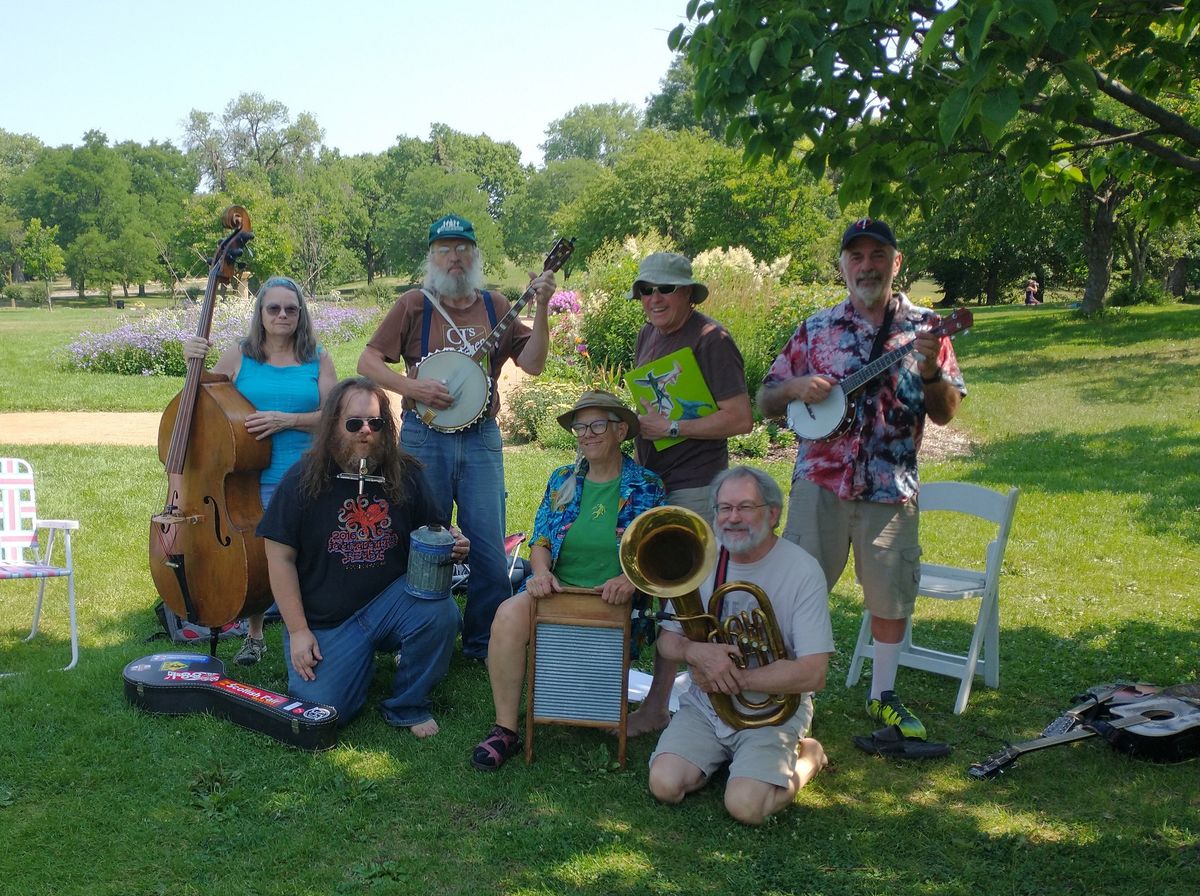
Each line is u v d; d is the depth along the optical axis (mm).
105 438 11852
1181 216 5496
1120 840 3445
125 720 4238
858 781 3920
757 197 35688
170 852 3330
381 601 4281
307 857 3324
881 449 4113
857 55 3480
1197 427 12289
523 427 11812
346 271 76312
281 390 4883
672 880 3229
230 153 79625
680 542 3480
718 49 3725
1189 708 4141
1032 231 23109
